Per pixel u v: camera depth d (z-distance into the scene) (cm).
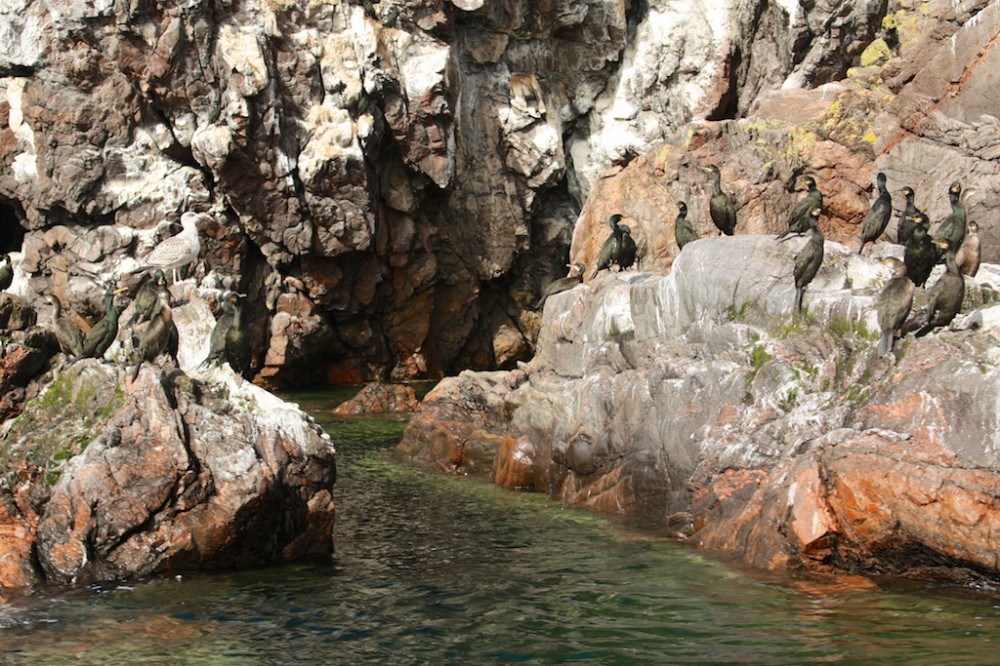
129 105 2345
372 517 1220
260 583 927
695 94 2667
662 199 2066
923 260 1080
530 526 1165
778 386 1102
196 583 912
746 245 1232
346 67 2405
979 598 849
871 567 913
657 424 1205
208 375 1023
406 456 1614
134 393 959
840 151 2028
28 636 784
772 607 845
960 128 1858
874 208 1234
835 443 960
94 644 771
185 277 2355
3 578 873
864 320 1084
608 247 1484
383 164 2542
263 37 2330
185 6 2258
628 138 2784
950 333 1002
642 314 1326
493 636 801
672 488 1159
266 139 2322
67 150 2333
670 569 972
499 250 2780
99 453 927
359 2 2461
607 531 1135
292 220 2386
